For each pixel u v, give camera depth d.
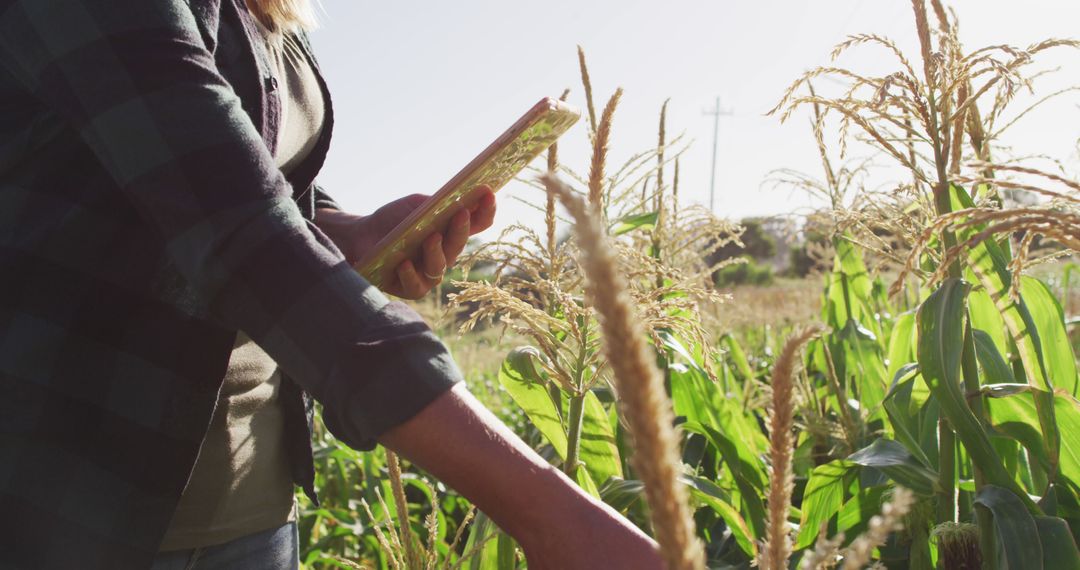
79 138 1.22
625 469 2.74
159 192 1.03
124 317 1.22
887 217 2.66
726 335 4.86
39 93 1.14
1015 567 1.79
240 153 1.05
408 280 1.82
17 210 1.22
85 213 1.21
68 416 1.20
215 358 1.27
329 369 0.96
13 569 1.18
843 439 3.43
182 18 1.13
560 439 2.36
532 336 2.02
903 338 2.71
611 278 0.50
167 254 1.23
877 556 2.51
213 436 1.44
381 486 3.80
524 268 2.23
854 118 1.96
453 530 4.25
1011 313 2.03
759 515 2.75
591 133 2.41
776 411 0.73
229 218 1.01
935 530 1.97
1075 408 2.05
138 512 1.23
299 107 1.66
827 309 4.32
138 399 1.23
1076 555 1.81
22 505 1.19
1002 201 2.28
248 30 1.44
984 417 2.06
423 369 0.95
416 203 1.96
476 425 0.95
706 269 3.55
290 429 1.67
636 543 0.92
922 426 2.53
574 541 0.92
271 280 0.99
